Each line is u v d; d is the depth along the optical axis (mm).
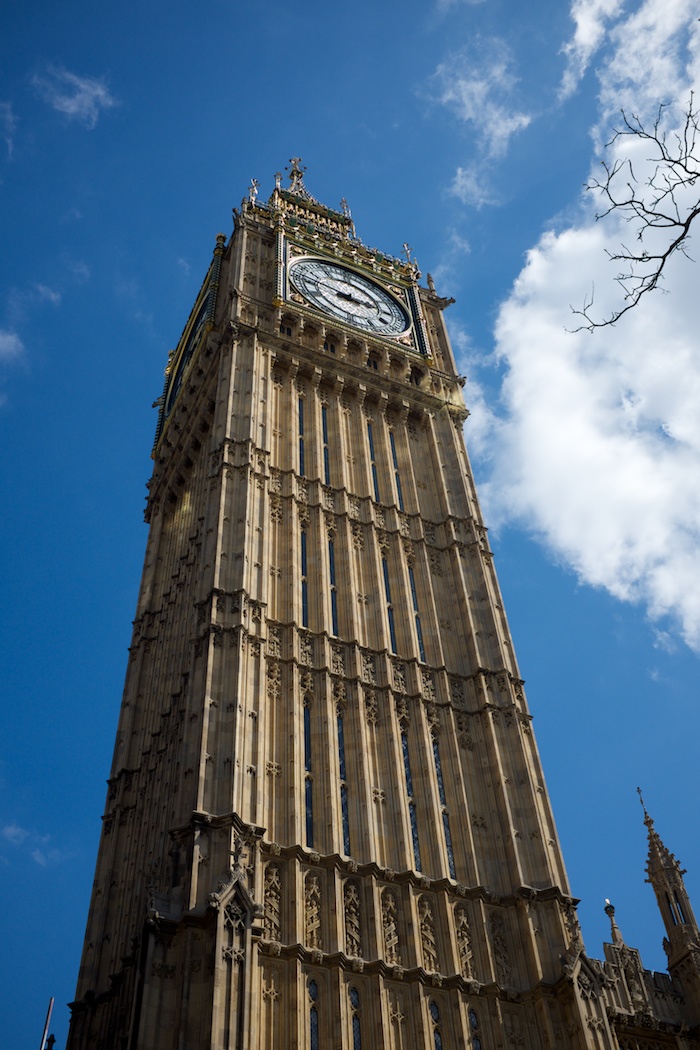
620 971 34312
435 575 45531
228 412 47281
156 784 40750
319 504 44625
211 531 40969
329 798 33469
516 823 35750
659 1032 32938
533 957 31422
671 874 37312
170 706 43031
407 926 31094
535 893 33156
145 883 36156
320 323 55719
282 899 29969
